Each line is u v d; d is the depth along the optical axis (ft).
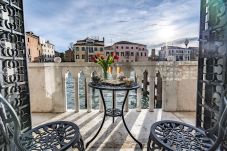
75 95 12.33
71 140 4.65
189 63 12.17
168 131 5.16
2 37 5.74
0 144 4.70
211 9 5.98
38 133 5.19
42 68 11.97
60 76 12.12
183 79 12.30
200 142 4.62
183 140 4.70
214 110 5.79
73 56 149.89
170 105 12.53
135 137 8.57
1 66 5.42
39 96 12.23
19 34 6.61
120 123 10.39
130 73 12.16
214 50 5.78
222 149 4.59
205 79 6.57
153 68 12.13
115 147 7.64
